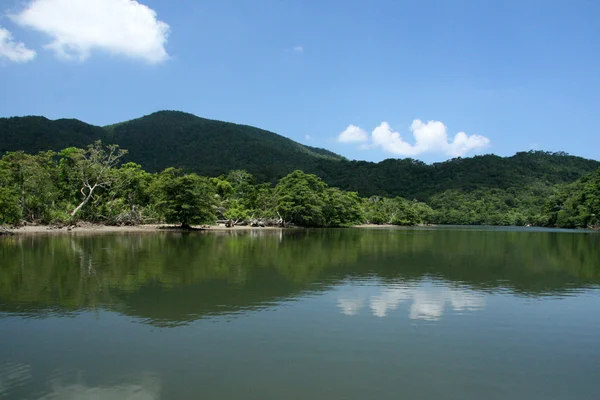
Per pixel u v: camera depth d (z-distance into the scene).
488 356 10.06
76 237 42.97
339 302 15.09
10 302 14.46
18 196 53.97
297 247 36.88
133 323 12.18
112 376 8.59
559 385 8.55
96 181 64.19
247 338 10.98
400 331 11.84
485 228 110.94
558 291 17.84
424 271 23.09
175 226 68.00
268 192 93.25
